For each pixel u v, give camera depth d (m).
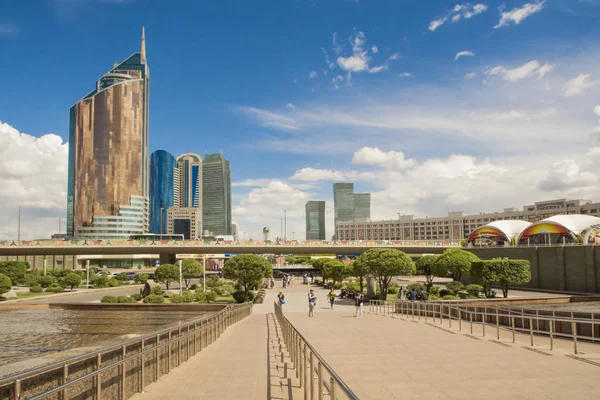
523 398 9.27
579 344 16.84
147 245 94.50
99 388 8.23
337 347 16.55
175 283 98.38
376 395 9.64
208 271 130.62
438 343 17.42
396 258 49.53
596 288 54.84
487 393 9.68
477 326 23.94
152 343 10.99
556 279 61.00
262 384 10.63
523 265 46.22
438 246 105.75
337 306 46.22
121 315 45.75
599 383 10.49
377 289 62.09
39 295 66.94
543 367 12.33
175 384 10.74
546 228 79.19
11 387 6.20
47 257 139.12
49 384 7.06
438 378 11.12
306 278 89.00
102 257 156.62
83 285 91.50
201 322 17.02
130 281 108.75
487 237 99.44
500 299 35.75
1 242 90.94
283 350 16.47
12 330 36.47
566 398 9.26
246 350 16.73
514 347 16.16
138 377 10.02
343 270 71.75
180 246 95.25
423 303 28.03
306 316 33.84
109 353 8.77
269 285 80.00
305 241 99.50
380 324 25.75
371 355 14.59
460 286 55.66
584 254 56.72
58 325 38.88
